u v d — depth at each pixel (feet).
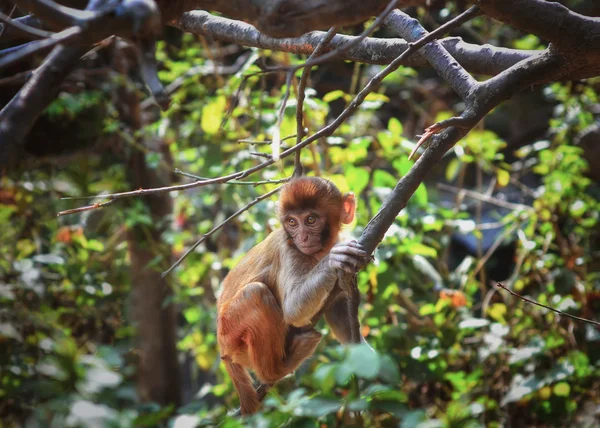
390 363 15.90
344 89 62.69
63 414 18.89
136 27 15.93
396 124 40.09
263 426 16.35
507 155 68.69
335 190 27.55
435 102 64.64
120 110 50.37
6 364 34.09
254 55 40.98
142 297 47.55
